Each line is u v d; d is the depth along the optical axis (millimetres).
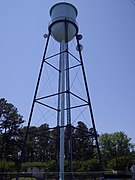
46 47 27719
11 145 58781
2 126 57562
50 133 66688
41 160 70875
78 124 68062
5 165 49594
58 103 27344
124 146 67938
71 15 27547
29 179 33594
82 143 71375
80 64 26812
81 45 27859
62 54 26719
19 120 59906
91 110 25312
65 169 45125
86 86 26125
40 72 26781
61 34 27109
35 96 25656
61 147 23734
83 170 51438
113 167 59375
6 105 58812
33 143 71938
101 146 68688
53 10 28031
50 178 34219
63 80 25875
